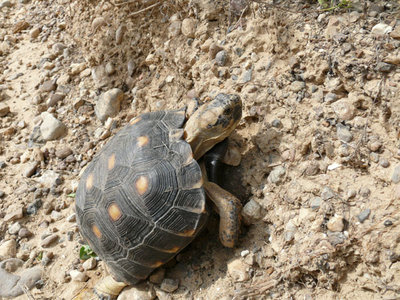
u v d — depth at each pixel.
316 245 0.30
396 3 0.36
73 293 0.37
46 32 0.64
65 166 0.47
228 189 0.36
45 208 0.44
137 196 0.31
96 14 0.55
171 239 0.31
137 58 0.50
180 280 0.34
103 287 0.36
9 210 0.44
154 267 0.33
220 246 0.35
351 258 0.29
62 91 0.54
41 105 0.54
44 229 0.43
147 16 0.49
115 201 0.32
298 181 0.33
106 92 0.50
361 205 0.30
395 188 0.29
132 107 0.49
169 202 0.31
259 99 0.38
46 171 0.47
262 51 0.40
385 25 0.34
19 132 0.52
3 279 0.39
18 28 0.66
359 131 0.33
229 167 0.37
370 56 0.33
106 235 0.33
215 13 0.44
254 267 0.33
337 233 0.30
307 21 0.38
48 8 0.68
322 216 0.31
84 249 0.39
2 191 0.46
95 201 0.34
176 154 0.32
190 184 0.31
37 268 0.40
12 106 0.55
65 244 0.41
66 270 0.39
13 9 0.72
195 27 0.45
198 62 0.44
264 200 0.34
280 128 0.36
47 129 0.50
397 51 0.32
